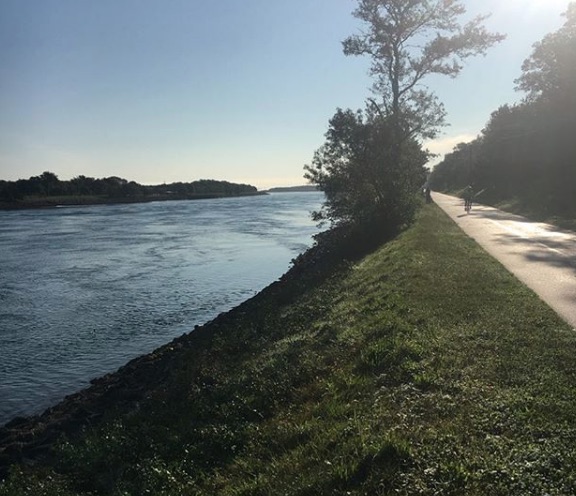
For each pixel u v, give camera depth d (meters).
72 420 10.34
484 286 12.50
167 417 8.99
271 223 61.72
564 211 33.41
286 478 5.73
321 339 10.62
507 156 57.38
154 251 37.75
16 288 25.16
